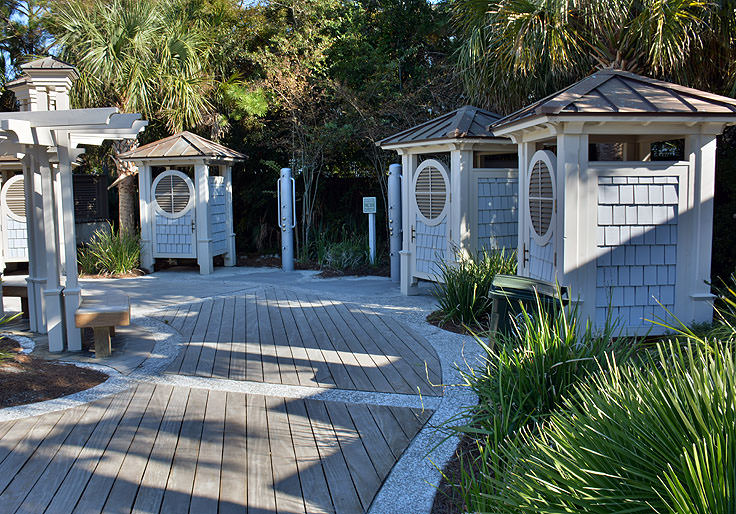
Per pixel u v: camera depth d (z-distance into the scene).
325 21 13.34
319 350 5.74
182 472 3.29
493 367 3.89
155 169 14.54
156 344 6.00
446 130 7.63
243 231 14.12
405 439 3.72
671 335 4.75
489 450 2.94
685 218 5.10
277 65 12.33
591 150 9.50
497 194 7.80
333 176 13.62
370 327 6.64
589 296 5.04
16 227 11.02
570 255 4.99
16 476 3.23
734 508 1.76
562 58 7.39
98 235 11.51
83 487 3.12
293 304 8.02
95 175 12.80
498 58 7.96
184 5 13.03
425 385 4.73
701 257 5.12
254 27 13.87
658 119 4.77
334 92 12.39
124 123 5.73
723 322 4.31
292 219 11.66
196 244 11.21
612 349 3.67
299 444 3.66
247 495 3.05
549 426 2.82
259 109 12.14
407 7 13.23
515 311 4.51
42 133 5.40
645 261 5.09
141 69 11.28
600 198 5.01
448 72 11.51
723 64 7.37
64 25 11.00
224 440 3.71
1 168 11.34
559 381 3.47
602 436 2.17
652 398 2.18
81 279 10.49
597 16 7.23
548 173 5.31
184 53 11.88
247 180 14.13
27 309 7.22
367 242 11.93
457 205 7.57
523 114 5.47
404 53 12.89
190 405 4.30
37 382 4.69
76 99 11.07
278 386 4.72
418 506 2.96
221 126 13.05
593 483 2.05
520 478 2.24
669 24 6.66
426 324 6.75
